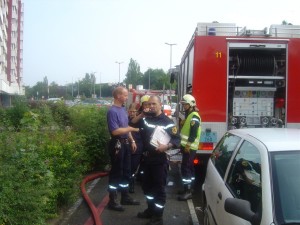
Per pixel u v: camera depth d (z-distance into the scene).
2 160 5.01
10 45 77.75
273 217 3.26
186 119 7.95
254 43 8.82
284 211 3.32
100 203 7.74
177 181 9.82
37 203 4.83
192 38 9.36
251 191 3.79
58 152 6.93
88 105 14.38
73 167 7.22
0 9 59.69
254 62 9.23
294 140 4.11
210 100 8.75
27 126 8.16
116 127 7.06
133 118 8.36
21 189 4.73
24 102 15.07
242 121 9.38
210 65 8.78
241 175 4.21
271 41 8.83
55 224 6.37
